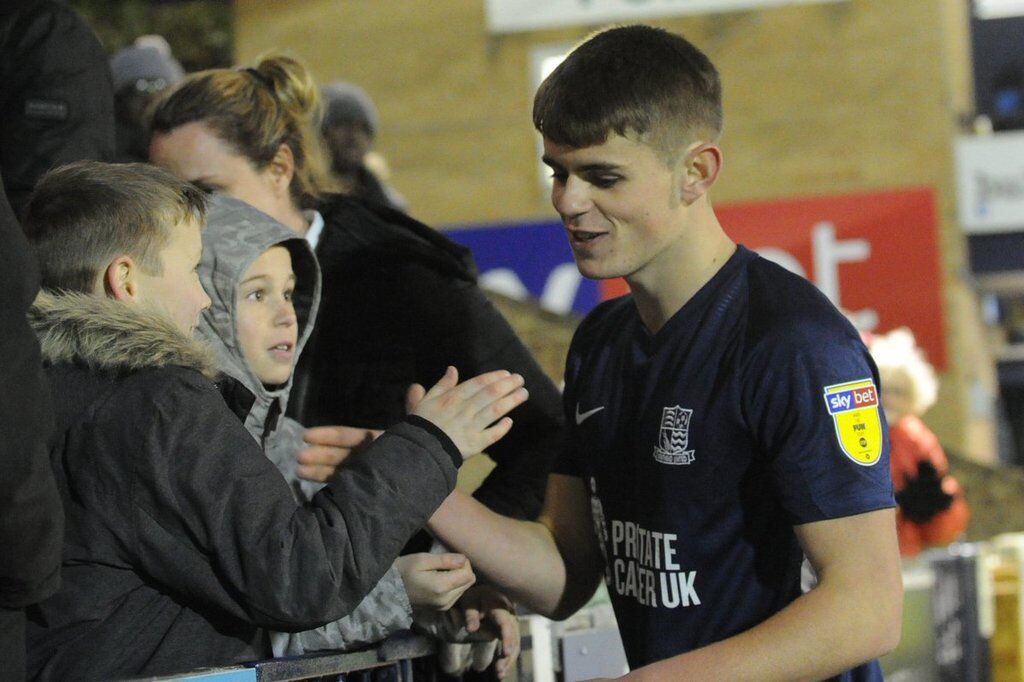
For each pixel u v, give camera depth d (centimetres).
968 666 540
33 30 334
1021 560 609
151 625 208
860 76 1599
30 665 204
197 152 288
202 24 1609
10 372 175
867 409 224
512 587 258
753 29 1612
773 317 228
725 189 1617
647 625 240
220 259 248
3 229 176
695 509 232
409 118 1667
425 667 260
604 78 230
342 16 1662
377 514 212
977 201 1598
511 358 308
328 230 303
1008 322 2394
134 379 208
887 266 1569
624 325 250
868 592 217
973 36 1956
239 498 205
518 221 1565
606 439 247
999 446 2056
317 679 227
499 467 310
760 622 231
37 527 178
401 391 300
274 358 257
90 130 340
